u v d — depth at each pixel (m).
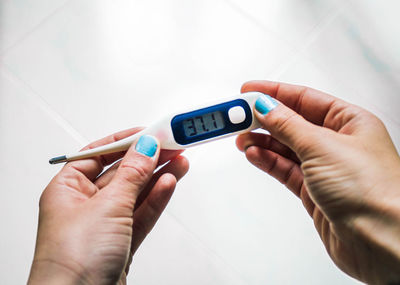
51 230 0.27
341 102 0.30
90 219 0.27
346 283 0.36
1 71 0.39
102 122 0.38
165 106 0.38
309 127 0.28
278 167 0.32
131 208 0.27
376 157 0.27
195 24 0.40
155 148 0.28
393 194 0.26
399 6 0.40
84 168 0.30
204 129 0.29
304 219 0.36
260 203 0.37
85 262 0.26
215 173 0.37
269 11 0.40
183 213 0.36
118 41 0.39
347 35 0.40
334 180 0.27
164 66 0.39
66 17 0.40
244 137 0.33
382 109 0.39
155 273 0.36
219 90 0.38
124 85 0.38
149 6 0.40
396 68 0.39
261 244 0.36
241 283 0.36
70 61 0.39
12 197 0.37
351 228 0.26
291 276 0.36
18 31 0.39
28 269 0.36
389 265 0.25
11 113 0.38
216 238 0.36
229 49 0.39
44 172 0.37
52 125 0.38
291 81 0.39
